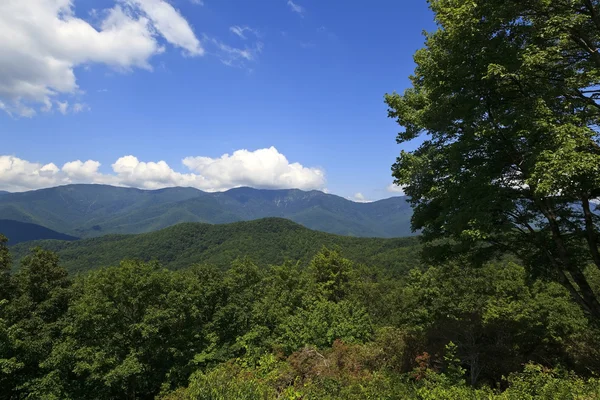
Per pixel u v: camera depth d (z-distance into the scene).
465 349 9.43
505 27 8.19
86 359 15.90
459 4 8.06
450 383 7.16
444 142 9.70
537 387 6.20
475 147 8.35
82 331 16.84
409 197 11.06
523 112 7.23
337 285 35.16
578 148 7.36
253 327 20.41
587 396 5.47
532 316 12.36
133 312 18.41
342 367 9.70
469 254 10.31
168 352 18.11
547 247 9.38
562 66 8.66
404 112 10.70
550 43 8.45
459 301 22.14
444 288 23.30
